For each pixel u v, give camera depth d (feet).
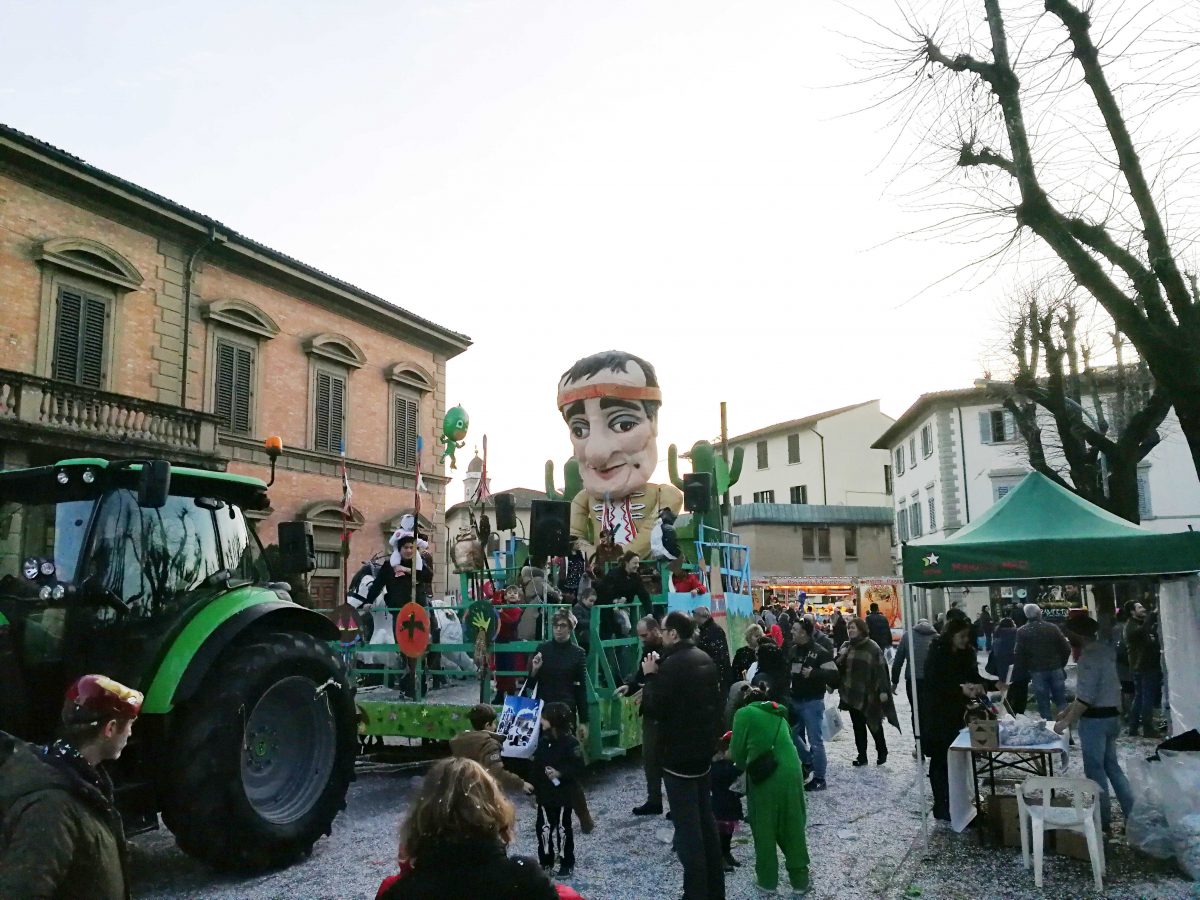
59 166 56.75
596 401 39.81
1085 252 23.79
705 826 15.88
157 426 59.26
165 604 18.70
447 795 7.94
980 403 114.62
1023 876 17.93
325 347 77.87
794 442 168.96
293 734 20.27
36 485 18.80
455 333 92.43
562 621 23.07
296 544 23.48
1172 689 24.89
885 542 144.36
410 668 29.43
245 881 18.42
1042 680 35.19
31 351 56.03
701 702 15.83
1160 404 47.19
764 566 137.69
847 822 22.49
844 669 30.71
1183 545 19.97
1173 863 18.37
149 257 63.82
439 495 90.74
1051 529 22.12
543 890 7.81
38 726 17.20
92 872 8.16
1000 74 24.32
